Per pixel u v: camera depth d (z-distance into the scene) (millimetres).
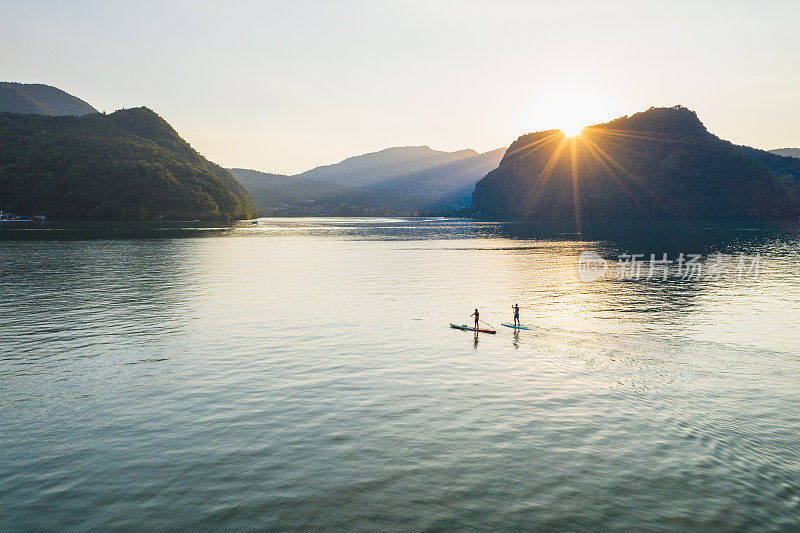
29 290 62812
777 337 40219
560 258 108875
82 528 16031
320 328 42969
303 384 28828
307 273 82125
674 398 26875
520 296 60156
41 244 133375
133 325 43844
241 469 19516
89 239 152500
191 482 18641
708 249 129375
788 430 22984
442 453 20781
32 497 17656
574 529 16031
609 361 33656
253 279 74438
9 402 26094
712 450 21125
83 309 51031
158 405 25703
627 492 18062
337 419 24031
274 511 16906
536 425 23453
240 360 33438
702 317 48156
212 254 114750
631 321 46312
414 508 17094
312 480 18766
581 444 21609
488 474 19203
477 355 34969
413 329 42781
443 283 70938
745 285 69062
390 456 20531
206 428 23031
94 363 32719
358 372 31078
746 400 26625
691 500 17594
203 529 16000
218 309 51375
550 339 39594
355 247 140500
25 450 20984
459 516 16672
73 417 24234
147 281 71312
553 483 18625
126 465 19797
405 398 26734
